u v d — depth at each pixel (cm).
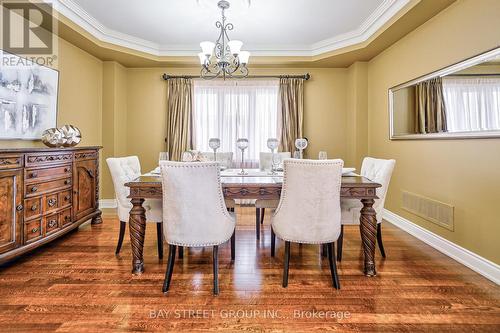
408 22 294
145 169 472
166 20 344
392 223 362
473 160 229
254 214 409
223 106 474
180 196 184
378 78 403
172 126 460
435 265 232
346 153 473
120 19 342
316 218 191
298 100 463
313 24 355
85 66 395
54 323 155
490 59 213
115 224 349
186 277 211
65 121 356
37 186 240
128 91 468
